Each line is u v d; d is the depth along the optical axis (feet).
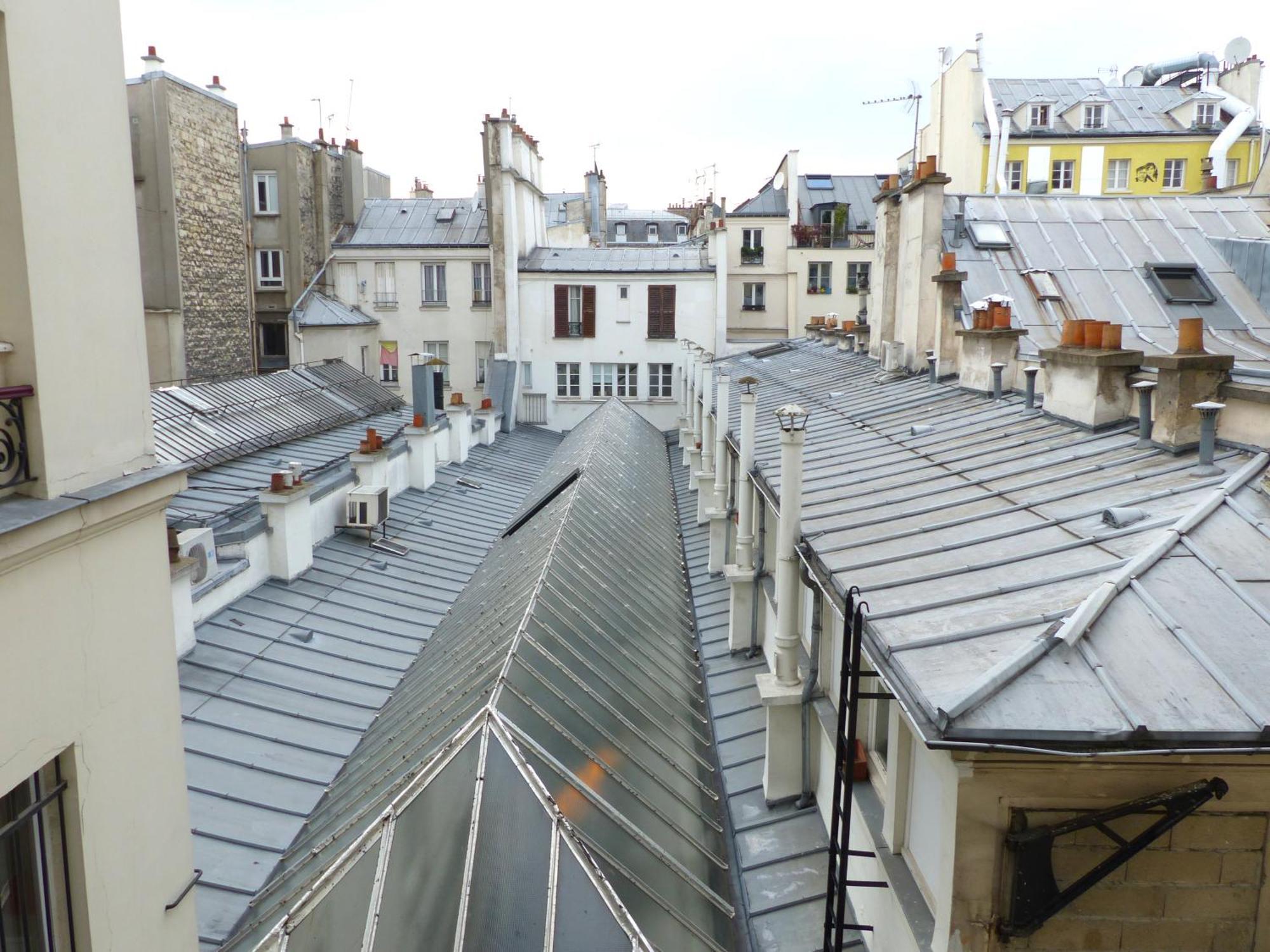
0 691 19.72
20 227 20.38
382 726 46.42
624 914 26.84
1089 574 25.09
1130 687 20.21
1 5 19.79
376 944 25.13
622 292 165.07
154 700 25.29
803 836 38.60
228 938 32.40
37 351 20.75
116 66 23.82
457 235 176.04
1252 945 21.53
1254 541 25.99
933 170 73.26
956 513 34.88
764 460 56.39
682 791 39.83
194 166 137.59
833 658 39.22
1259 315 83.05
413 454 93.15
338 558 69.00
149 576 25.04
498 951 24.84
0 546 18.99
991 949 21.49
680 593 70.95
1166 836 21.21
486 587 61.82
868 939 30.76
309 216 171.73
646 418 167.22
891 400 66.85
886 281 84.48
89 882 22.58
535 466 125.59
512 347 164.66
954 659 21.77
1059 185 182.29
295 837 38.32
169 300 132.16
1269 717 19.19
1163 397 35.76
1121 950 21.68
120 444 23.94
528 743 31.48
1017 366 56.75
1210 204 95.66
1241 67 189.26
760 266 203.92
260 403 101.81
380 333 175.22
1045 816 20.79
